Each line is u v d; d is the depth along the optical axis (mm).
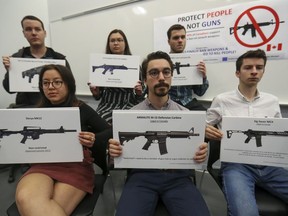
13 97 2734
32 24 1961
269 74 1774
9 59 1762
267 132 1040
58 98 1234
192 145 1040
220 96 1456
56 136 1045
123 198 1049
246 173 1176
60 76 1222
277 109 1360
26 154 1056
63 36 2893
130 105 2000
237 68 1376
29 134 1035
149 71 1209
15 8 2664
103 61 1851
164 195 1105
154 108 1278
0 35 2580
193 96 2102
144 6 2221
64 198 1022
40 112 1014
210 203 1642
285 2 1616
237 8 1787
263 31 1727
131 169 1237
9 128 1023
